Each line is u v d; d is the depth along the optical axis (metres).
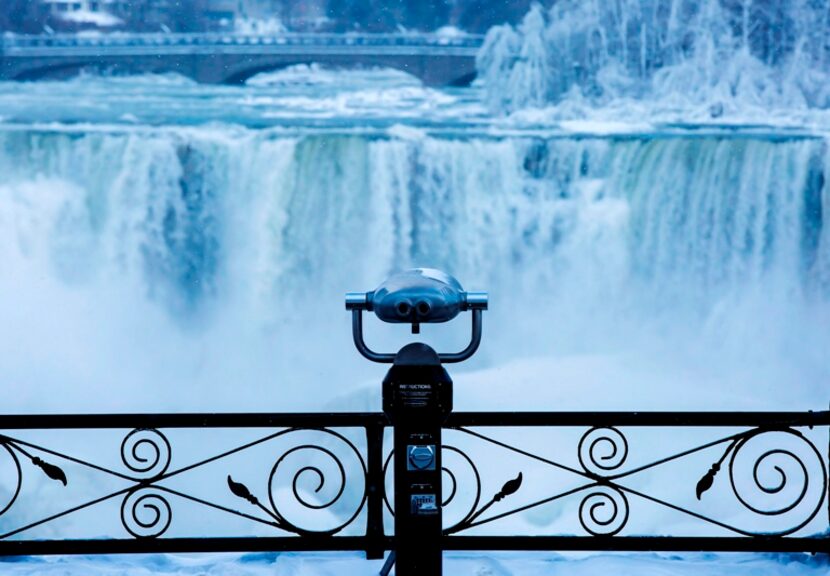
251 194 21.02
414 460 2.72
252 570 3.34
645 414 3.31
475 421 3.33
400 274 2.75
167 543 3.45
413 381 2.69
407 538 2.74
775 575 3.28
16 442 3.34
